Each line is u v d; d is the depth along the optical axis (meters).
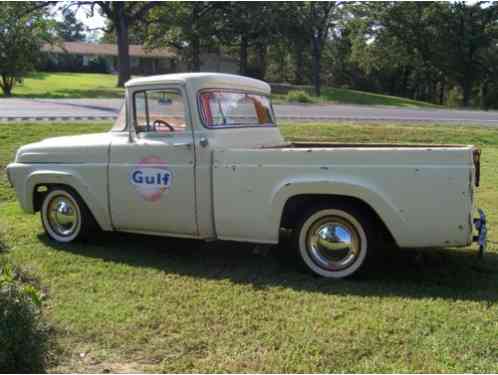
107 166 5.64
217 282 4.79
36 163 6.14
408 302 4.29
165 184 5.32
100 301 4.36
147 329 3.87
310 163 4.75
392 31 56.66
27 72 36.12
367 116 20.14
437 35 56.81
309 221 4.91
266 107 6.44
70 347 3.64
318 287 4.66
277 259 5.45
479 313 4.05
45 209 6.18
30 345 3.31
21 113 17.09
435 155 4.45
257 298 4.41
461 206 4.44
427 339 3.65
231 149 5.04
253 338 3.72
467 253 5.63
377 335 3.72
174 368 3.38
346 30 60.38
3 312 3.26
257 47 55.28
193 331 3.84
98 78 52.47
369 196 4.57
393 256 5.54
